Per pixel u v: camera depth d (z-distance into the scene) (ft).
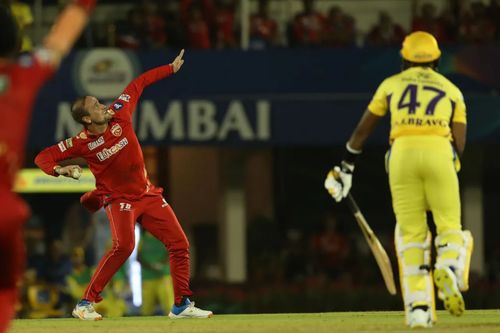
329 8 248.32
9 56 58.18
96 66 223.10
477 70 223.92
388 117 223.71
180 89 225.35
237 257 245.24
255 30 231.50
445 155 83.66
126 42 231.09
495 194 265.34
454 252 83.10
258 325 95.04
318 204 267.59
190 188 266.98
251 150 247.91
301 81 225.56
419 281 84.99
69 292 208.74
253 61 225.76
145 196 110.32
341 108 224.33
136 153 108.88
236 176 247.70
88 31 233.55
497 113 222.89
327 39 228.84
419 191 84.48
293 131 225.15
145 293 192.44
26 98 54.70
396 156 84.33
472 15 231.71
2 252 55.01
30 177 209.97
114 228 109.40
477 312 110.42
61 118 223.10
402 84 85.71
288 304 212.23
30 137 223.10
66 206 254.06
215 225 266.77
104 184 109.50
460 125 85.66
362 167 264.11
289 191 267.80
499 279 229.66
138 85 111.24
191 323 100.17
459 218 84.69
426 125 83.97
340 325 92.68
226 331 87.81
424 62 86.89
